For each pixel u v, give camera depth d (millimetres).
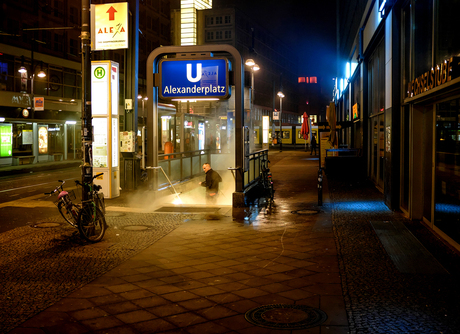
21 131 30875
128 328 4145
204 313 4492
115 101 13297
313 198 12906
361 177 17953
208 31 91500
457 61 5691
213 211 10828
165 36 70375
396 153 10164
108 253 6902
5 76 35406
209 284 5406
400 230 8117
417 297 4789
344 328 4051
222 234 8273
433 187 8039
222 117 31016
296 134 64062
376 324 4102
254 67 31688
